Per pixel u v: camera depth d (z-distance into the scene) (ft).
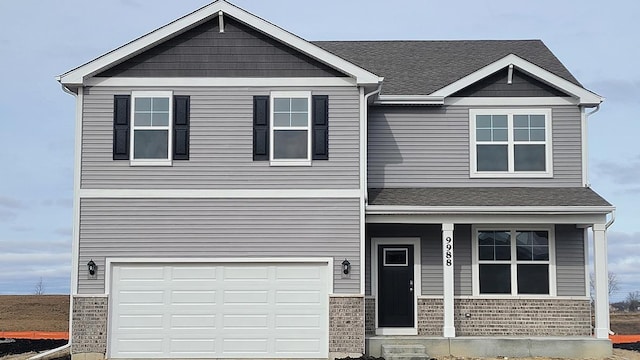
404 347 60.08
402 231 66.74
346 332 60.44
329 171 61.77
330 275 61.00
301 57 62.85
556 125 67.97
